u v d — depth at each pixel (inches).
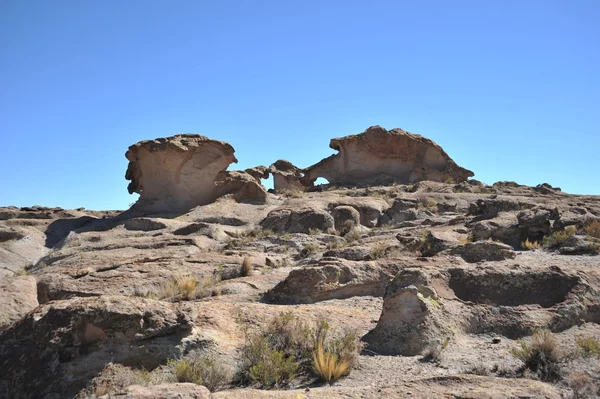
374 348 406.9
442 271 495.5
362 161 2161.7
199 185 1652.3
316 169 2324.1
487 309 453.4
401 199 1405.0
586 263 618.8
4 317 456.4
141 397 256.1
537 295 470.3
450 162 2139.5
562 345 387.2
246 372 346.6
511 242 838.5
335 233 1185.4
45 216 1722.4
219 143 1672.0
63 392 326.3
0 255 1147.3
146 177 1676.9
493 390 274.4
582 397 298.8
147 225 1311.5
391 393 277.7
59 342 344.8
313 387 328.2
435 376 314.3
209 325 408.5
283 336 400.8
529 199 1278.3
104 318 355.3
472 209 1119.6
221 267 757.9
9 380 341.1
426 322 413.1
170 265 765.3
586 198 1360.7
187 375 328.8
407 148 2108.8
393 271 588.4
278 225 1229.7
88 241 1220.5
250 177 1657.2
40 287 684.7
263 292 605.0
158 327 366.6
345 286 573.6
